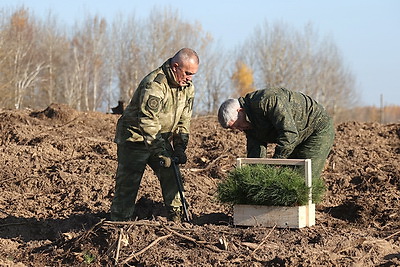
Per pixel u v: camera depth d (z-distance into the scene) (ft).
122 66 141.49
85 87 138.41
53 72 139.95
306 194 22.33
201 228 22.34
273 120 22.88
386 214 27.17
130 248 21.16
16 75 115.24
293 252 20.45
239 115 23.31
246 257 20.12
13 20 134.00
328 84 146.72
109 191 32.04
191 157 39.88
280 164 23.27
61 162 37.52
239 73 138.82
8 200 31.14
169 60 23.40
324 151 24.72
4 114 49.14
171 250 20.85
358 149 39.58
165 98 23.29
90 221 26.91
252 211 22.76
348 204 28.19
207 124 49.55
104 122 50.26
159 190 31.76
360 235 22.43
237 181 22.84
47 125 48.96
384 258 20.80
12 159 37.91
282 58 143.13
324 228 23.20
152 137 22.82
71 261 21.29
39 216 28.43
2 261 21.15
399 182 32.96
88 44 142.82
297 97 23.95
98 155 39.34
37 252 22.41
